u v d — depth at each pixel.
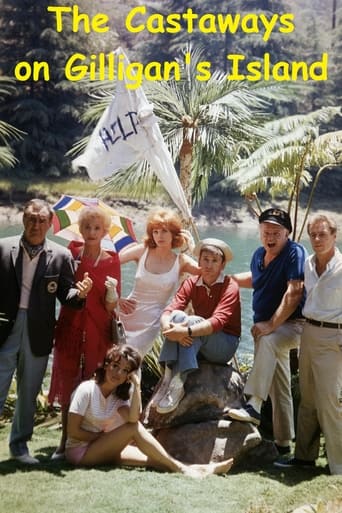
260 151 7.33
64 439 5.03
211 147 8.44
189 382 5.07
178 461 4.82
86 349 5.01
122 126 6.14
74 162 6.04
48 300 4.77
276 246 5.04
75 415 4.71
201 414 5.05
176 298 5.18
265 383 4.92
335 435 4.77
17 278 4.70
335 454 4.76
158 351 6.61
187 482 4.51
